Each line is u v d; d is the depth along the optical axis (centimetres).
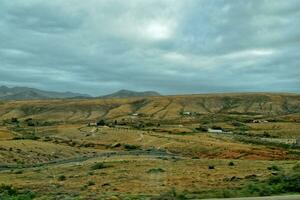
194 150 14375
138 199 4175
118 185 6075
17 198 4616
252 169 7388
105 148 16162
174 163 9038
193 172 7306
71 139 18512
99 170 8225
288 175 4853
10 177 7925
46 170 8925
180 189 5253
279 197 3516
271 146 15600
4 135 17788
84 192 5366
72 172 8331
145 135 18762
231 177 6272
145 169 7975
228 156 12688
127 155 12025
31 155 12575
